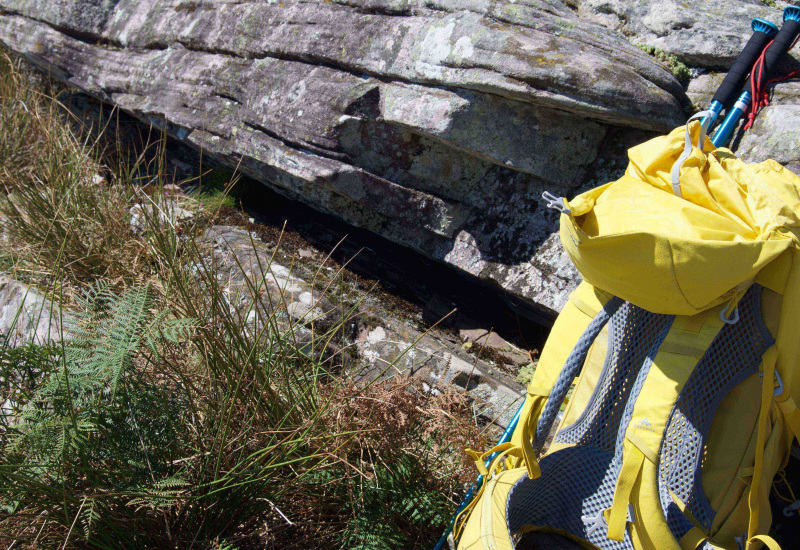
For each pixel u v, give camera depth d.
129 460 1.98
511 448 2.07
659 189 1.80
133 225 3.66
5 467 1.77
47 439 1.84
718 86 2.68
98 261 3.43
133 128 5.59
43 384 2.04
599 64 2.48
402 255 3.78
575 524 2.01
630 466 1.72
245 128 3.70
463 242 3.09
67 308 2.92
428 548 2.24
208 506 2.08
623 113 2.50
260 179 4.05
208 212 4.12
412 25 2.94
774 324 1.71
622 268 1.67
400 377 2.47
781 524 2.21
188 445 2.12
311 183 3.52
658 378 1.75
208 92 4.06
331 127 3.12
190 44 4.34
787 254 1.66
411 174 3.12
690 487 1.75
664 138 1.85
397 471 2.26
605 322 1.94
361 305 3.29
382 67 3.00
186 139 4.30
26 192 3.97
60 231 3.57
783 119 2.38
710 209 1.75
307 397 2.35
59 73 5.52
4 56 5.79
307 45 3.40
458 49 2.67
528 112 2.71
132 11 4.99
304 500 2.27
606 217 1.84
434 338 3.13
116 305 2.21
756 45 2.41
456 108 2.69
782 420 1.88
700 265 1.56
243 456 2.15
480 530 1.77
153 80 4.48
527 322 3.28
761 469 1.71
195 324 2.18
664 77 2.66
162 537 1.99
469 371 2.84
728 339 1.75
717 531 1.77
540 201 2.90
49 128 4.50
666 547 1.71
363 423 2.26
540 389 2.03
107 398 2.03
